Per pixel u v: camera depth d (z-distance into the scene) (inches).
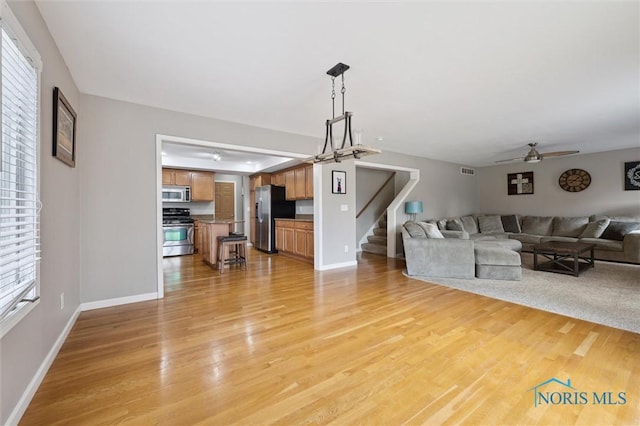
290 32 74.8
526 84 107.0
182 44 80.6
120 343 86.5
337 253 199.2
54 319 78.5
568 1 63.4
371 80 103.0
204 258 228.4
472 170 310.3
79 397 61.7
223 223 204.4
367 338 89.9
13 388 53.6
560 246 178.4
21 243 57.6
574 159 249.6
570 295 131.8
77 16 68.5
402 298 129.6
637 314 108.1
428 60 89.3
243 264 209.9
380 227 292.0
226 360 77.1
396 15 68.0
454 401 60.7
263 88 109.3
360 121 152.3
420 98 120.0
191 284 154.9
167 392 63.6
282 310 114.9
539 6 65.1
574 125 160.1
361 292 139.3
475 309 115.2
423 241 171.6
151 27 72.9
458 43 80.2
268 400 61.1
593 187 239.1
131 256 124.3
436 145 211.2
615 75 99.9
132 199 124.3
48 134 74.0
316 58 87.9
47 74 72.9
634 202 219.6
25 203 59.9
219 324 101.0
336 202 198.2
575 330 94.8
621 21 70.3
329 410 58.1
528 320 103.5
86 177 114.3
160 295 130.9
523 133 177.0
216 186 323.9
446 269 167.6
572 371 71.2
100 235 117.4
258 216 285.6
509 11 66.7
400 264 211.5
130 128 123.9
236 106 128.8
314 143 183.0
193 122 139.5
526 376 69.4
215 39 78.0
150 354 80.1
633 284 148.8
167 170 258.5
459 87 109.3
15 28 51.6
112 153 120.0
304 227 221.6
